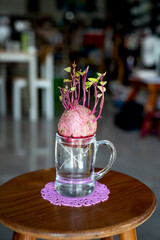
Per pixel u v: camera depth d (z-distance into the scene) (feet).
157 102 12.32
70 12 28.96
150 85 10.59
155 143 10.53
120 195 2.83
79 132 2.63
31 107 13.88
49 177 3.29
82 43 27.63
